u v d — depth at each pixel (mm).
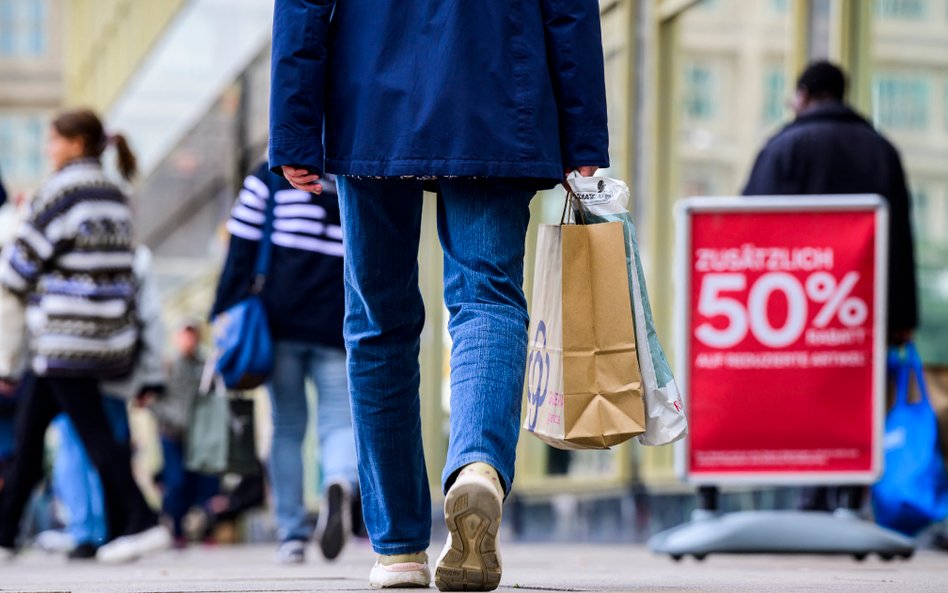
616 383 8086
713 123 22109
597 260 8133
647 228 23250
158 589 9516
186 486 29438
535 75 7711
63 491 19281
